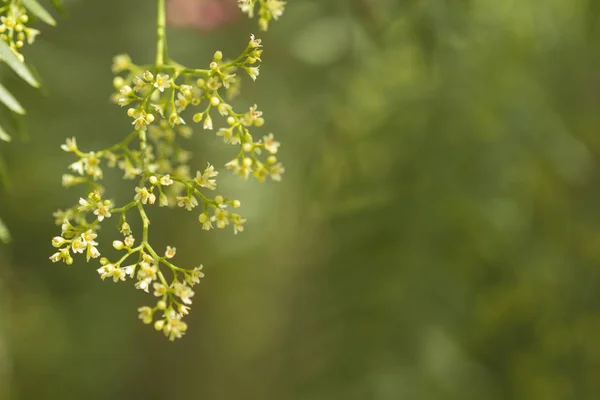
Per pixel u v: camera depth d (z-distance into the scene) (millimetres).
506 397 6703
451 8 5211
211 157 7637
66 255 2230
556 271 6859
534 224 6848
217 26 6691
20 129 2627
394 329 5895
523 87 6414
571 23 6777
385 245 5969
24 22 2396
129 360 10219
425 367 5863
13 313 8352
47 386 9531
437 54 5738
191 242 9234
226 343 11430
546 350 6887
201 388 11047
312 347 6340
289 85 6363
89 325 9156
